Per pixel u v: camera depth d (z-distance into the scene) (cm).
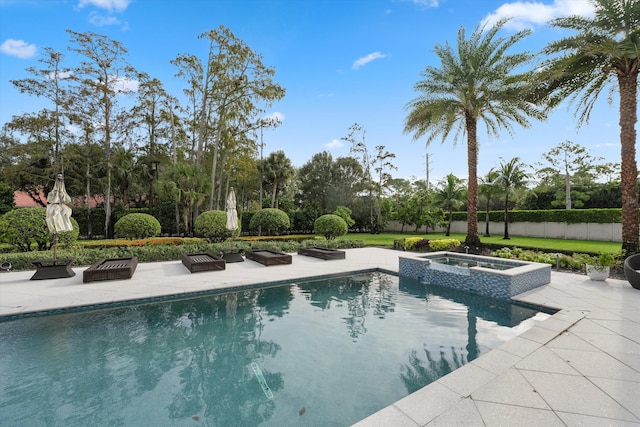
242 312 522
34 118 1720
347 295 632
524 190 1966
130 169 1959
